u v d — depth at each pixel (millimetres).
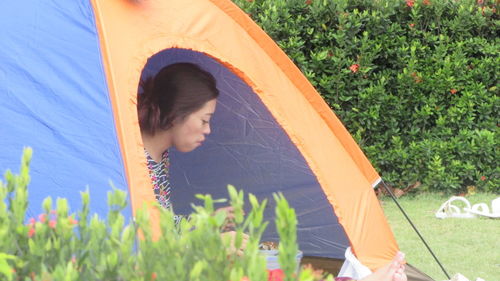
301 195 11742
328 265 11961
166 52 10773
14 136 7199
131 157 7379
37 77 7473
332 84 18719
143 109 9461
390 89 19016
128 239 4422
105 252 4441
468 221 16875
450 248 14852
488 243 15203
